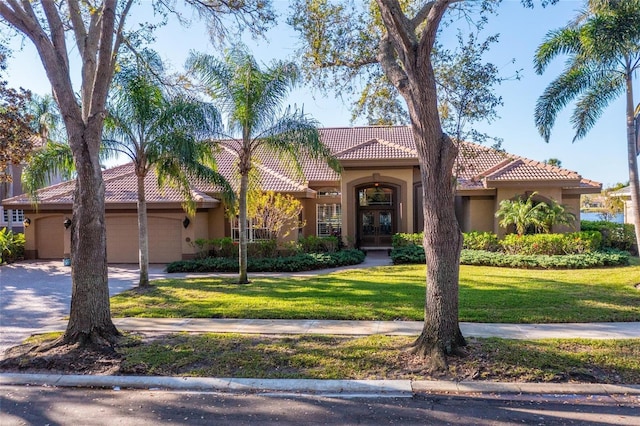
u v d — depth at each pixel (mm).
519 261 16656
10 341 8406
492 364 6492
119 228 20844
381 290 12406
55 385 6371
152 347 7555
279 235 19547
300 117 14133
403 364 6668
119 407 5582
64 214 21344
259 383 6207
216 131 13711
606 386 5898
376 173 21750
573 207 21188
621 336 7965
